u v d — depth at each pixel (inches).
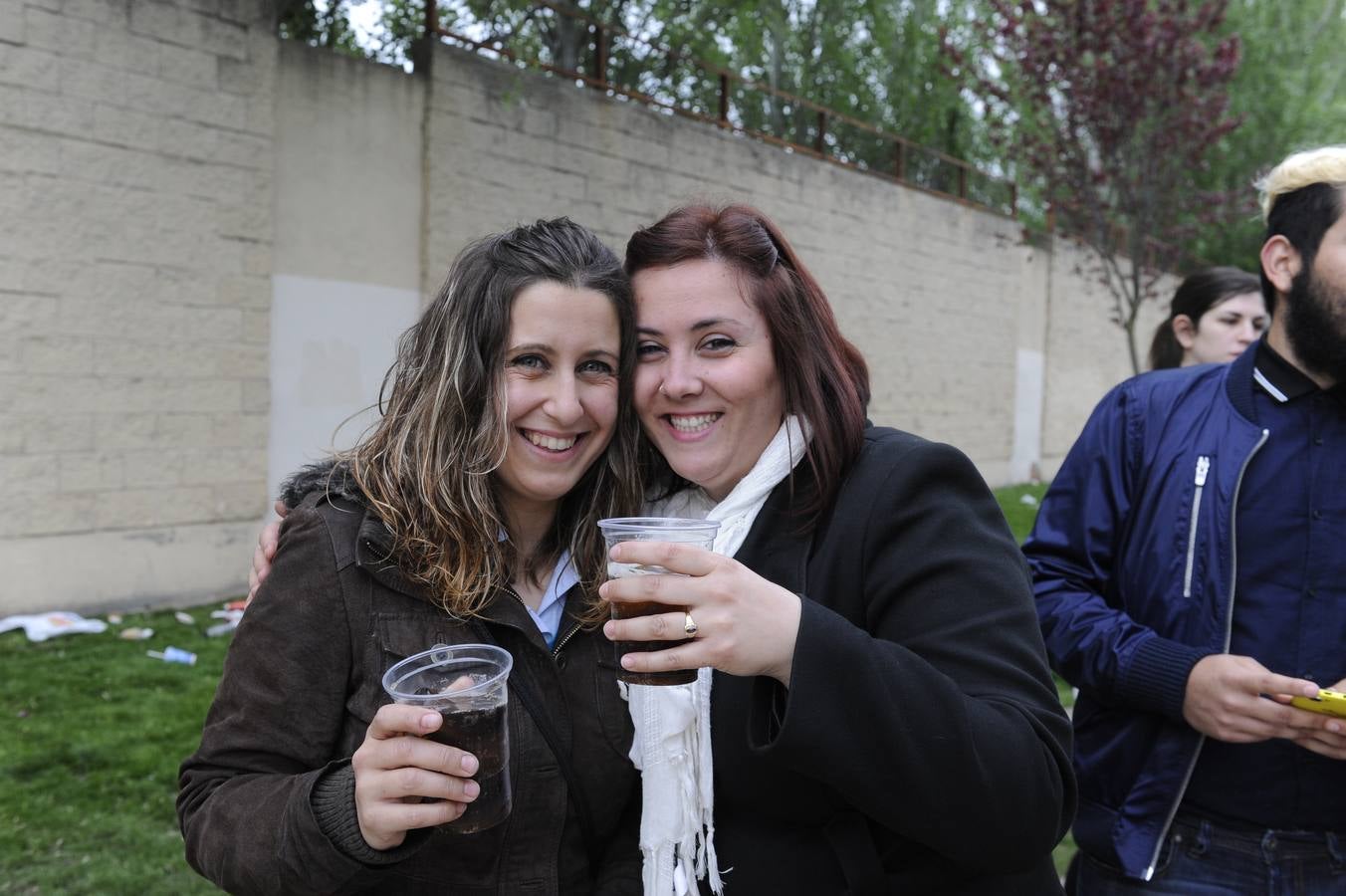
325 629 54.1
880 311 472.7
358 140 266.8
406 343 63.0
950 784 45.4
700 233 61.5
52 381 215.0
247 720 53.5
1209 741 72.1
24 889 111.0
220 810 50.2
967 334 531.5
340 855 46.3
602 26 338.6
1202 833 72.5
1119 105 309.9
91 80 216.4
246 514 249.3
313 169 258.5
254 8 241.3
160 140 227.8
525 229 62.3
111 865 116.6
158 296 230.1
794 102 444.5
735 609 46.4
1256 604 72.3
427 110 280.4
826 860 55.9
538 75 308.5
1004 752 46.5
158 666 187.0
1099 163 348.5
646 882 57.4
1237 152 532.7
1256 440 73.0
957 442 530.0
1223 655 68.8
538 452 59.9
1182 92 311.7
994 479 560.4
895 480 56.1
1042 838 48.3
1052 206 362.6
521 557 64.2
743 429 61.4
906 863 55.3
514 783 56.1
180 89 230.1
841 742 45.2
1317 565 70.8
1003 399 564.1
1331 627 70.3
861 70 584.4
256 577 64.1
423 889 55.2
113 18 218.7
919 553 53.6
